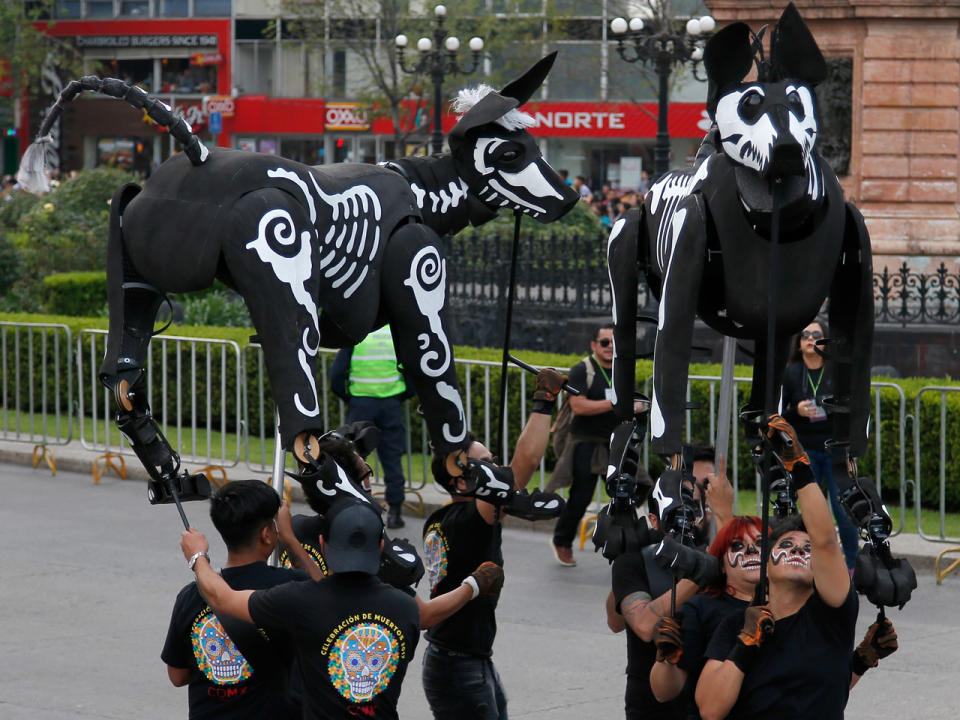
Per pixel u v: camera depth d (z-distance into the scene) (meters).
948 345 38.66
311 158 124.62
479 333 46.66
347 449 13.38
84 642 21.73
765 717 12.07
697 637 12.81
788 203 11.92
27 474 34.59
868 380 12.80
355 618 12.10
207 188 13.53
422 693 20.08
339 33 102.75
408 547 13.17
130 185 14.08
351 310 14.41
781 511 12.89
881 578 12.52
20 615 23.11
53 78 130.50
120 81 13.63
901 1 46.31
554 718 18.53
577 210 58.06
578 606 24.00
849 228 12.62
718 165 12.50
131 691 19.52
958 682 19.84
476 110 14.90
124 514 30.55
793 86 12.11
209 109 123.50
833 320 13.07
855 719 18.42
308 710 12.25
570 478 26.09
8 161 131.50
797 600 12.18
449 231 15.52
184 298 48.97
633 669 14.09
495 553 15.00
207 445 34.66
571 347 42.78
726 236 12.37
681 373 12.38
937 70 47.38
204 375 37.44
